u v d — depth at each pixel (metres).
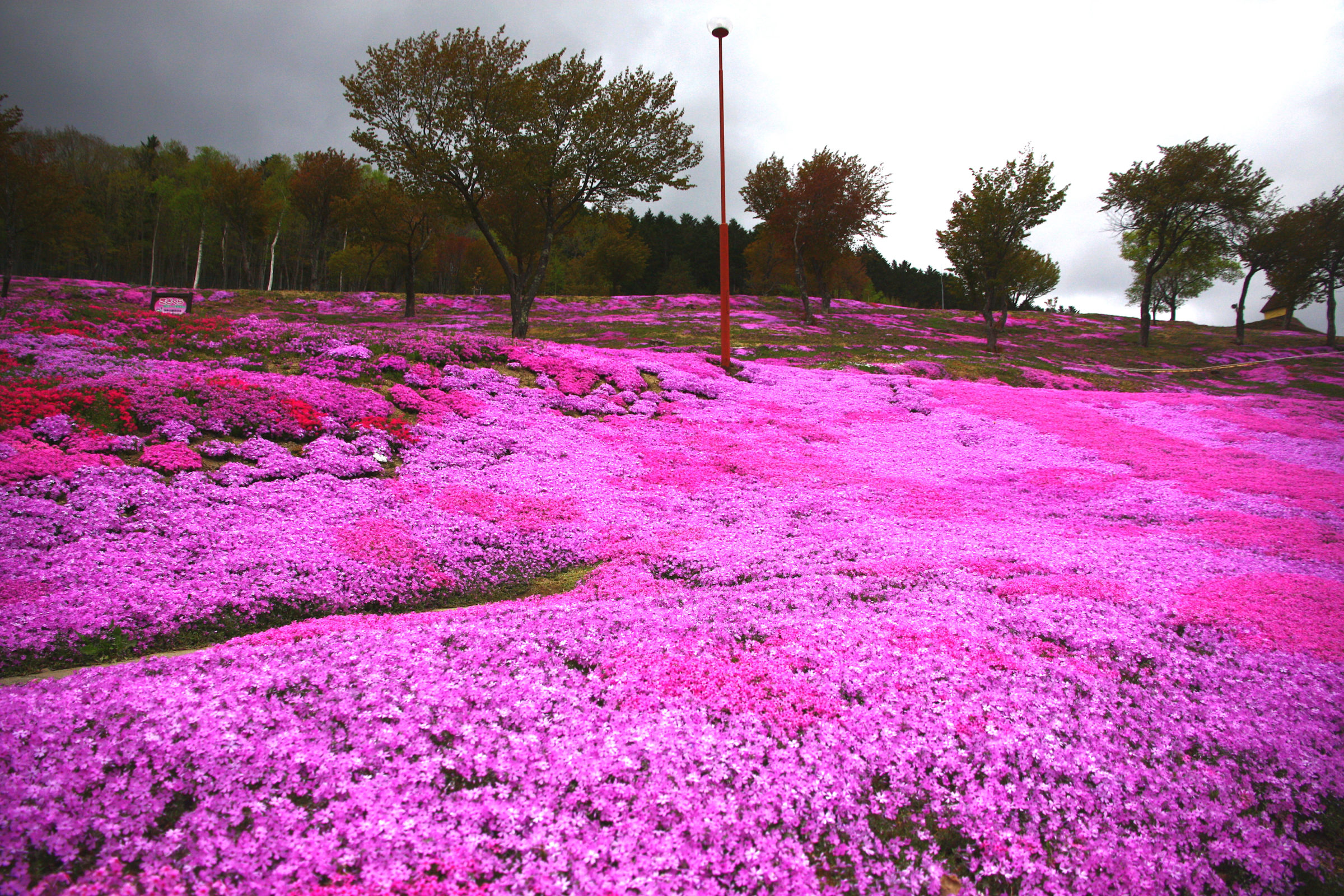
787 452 17.59
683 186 35.09
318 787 4.52
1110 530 11.73
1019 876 4.27
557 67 32.62
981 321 67.06
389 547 10.00
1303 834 4.61
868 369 31.23
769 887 4.04
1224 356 51.06
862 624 7.31
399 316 51.41
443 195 32.12
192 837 4.02
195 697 5.32
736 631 7.25
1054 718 5.50
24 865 3.72
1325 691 5.88
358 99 30.19
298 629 7.27
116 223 80.00
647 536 11.35
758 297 71.69
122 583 7.98
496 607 8.33
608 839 4.25
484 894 3.81
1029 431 20.69
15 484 9.67
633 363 24.75
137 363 15.47
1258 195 51.69
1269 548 10.41
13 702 5.05
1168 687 6.00
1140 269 85.44
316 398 15.16
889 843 4.40
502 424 16.97
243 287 77.06
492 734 5.19
